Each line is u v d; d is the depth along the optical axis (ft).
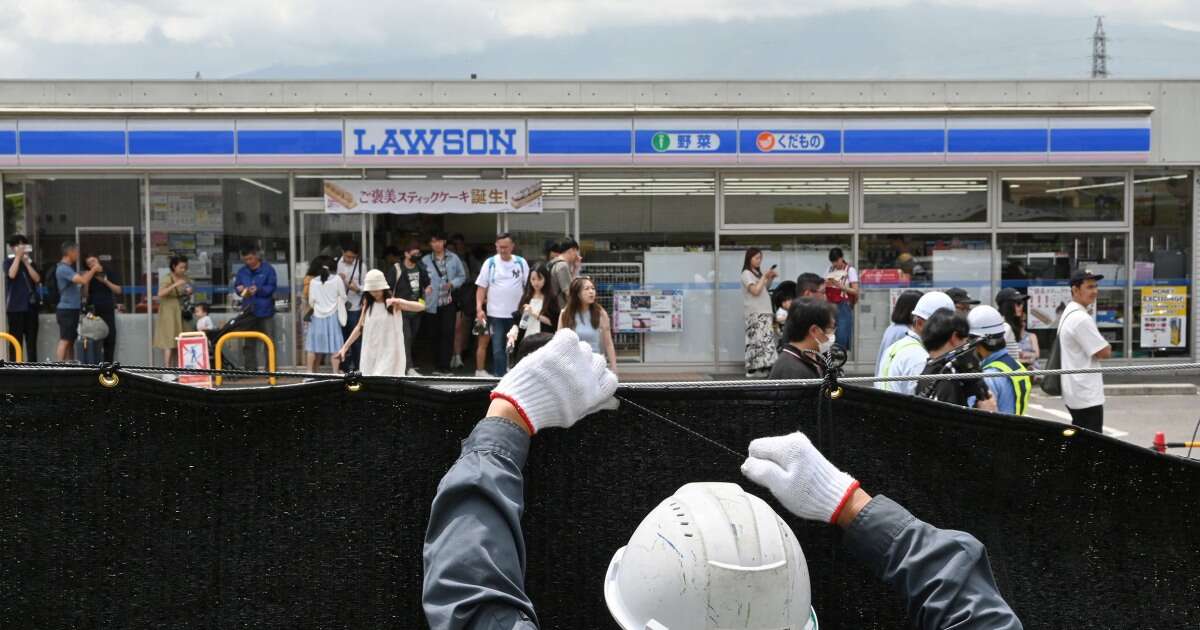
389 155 50.03
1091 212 53.26
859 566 8.21
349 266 50.47
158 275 51.72
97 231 51.47
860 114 50.78
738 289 52.85
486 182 51.13
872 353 53.01
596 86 50.93
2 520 7.75
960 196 53.01
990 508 8.38
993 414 8.36
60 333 50.70
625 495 8.21
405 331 50.29
